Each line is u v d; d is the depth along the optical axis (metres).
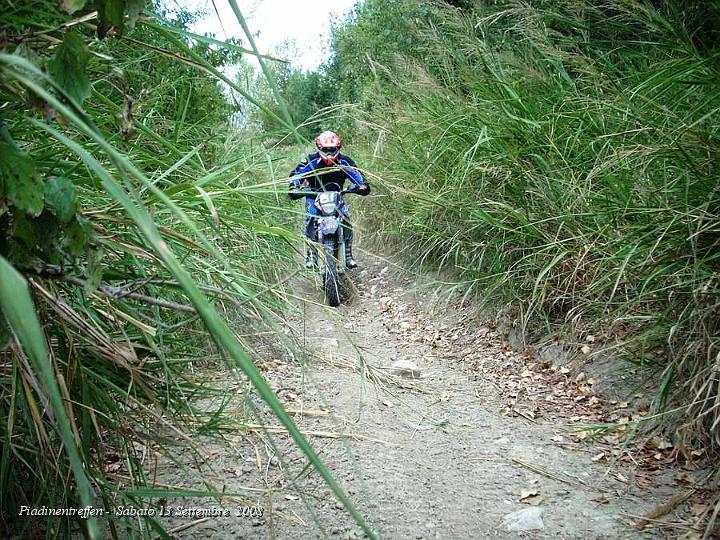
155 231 0.77
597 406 3.49
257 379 0.75
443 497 2.61
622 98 3.80
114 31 1.18
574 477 2.78
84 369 1.66
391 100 7.57
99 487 1.71
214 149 4.34
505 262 4.89
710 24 3.90
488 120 5.29
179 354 2.13
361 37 11.60
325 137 6.06
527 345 4.46
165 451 1.97
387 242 7.42
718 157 2.88
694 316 2.83
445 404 3.72
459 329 5.07
